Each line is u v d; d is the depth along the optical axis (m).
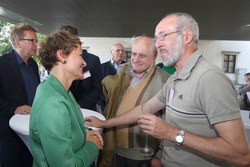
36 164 0.81
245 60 15.24
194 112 0.83
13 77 1.57
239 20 7.14
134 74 1.45
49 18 7.55
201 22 7.67
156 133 0.81
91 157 0.85
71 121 0.79
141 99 1.34
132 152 1.33
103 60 15.21
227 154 0.69
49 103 0.71
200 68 0.82
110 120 1.30
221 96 0.72
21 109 1.44
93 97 1.80
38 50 0.86
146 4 5.55
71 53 0.85
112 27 9.48
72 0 5.37
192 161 0.87
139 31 10.48
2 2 5.57
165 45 0.90
